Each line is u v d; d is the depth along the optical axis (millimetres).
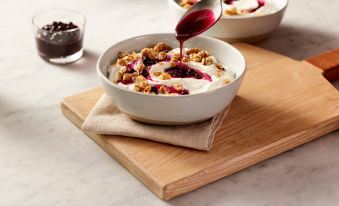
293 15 1062
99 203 662
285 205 664
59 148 742
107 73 773
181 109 705
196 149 714
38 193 674
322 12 1075
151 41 820
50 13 965
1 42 968
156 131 726
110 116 752
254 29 934
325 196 677
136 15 1051
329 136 776
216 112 734
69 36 899
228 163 699
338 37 998
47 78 880
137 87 731
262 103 799
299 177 704
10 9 1067
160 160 697
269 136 738
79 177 698
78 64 917
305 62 888
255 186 690
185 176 672
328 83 841
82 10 1063
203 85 742
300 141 753
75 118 776
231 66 792
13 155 729
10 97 833
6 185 685
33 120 791
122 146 718
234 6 954
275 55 912
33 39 983
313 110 786
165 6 1086
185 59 781
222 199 671
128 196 673
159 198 671
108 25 1017
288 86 834
